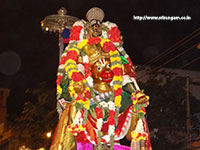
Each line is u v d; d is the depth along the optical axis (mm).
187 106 11180
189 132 11062
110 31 3809
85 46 3648
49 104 14422
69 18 4621
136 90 3635
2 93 22031
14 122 18344
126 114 3660
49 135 13812
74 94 3387
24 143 15914
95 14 3842
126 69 3764
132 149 3596
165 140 11250
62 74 3699
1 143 18781
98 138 3447
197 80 13195
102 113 3533
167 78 12039
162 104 11516
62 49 4664
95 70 3613
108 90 3625
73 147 3441
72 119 3396
